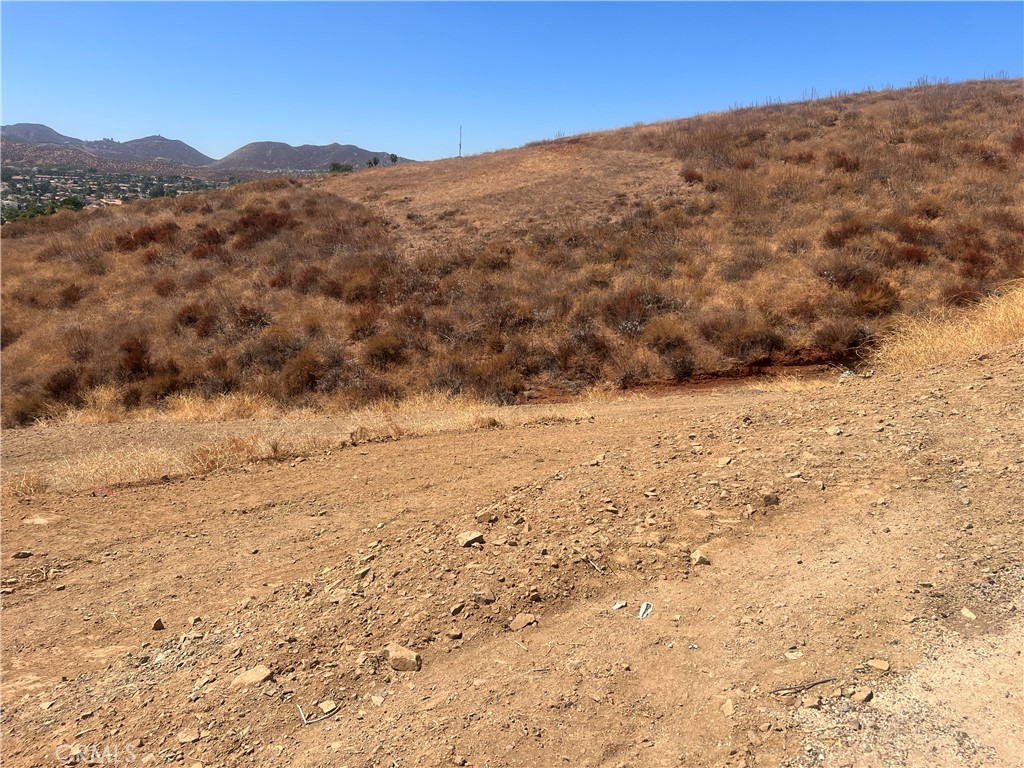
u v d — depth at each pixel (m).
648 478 4.22
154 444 9.73
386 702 2.37
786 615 2.63
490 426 8.55
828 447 4.23
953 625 2.46
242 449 7.54
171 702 2.54
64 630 3.48
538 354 15.36
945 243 17.30
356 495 5.54
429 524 4.18
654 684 2.33
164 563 4.36
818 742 1.97
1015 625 2.42
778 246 18.73
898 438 4.15
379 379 14.78
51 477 7.06
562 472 4.79
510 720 2.21
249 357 15.79
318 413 13.38
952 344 7.19
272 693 2.48
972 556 2.87
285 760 2.13
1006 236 17.22
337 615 3.00
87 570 4.34
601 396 13.40
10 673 3.03
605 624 2.72
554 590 2.99
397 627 2.83
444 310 17.31
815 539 3.18
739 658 2.42
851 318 14.77
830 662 2.34
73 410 14.09
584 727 2.15
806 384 12.20
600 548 3.30
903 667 2.27
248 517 5.23
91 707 2.61
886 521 3.24
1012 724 2.00
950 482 3.52
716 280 17.41
